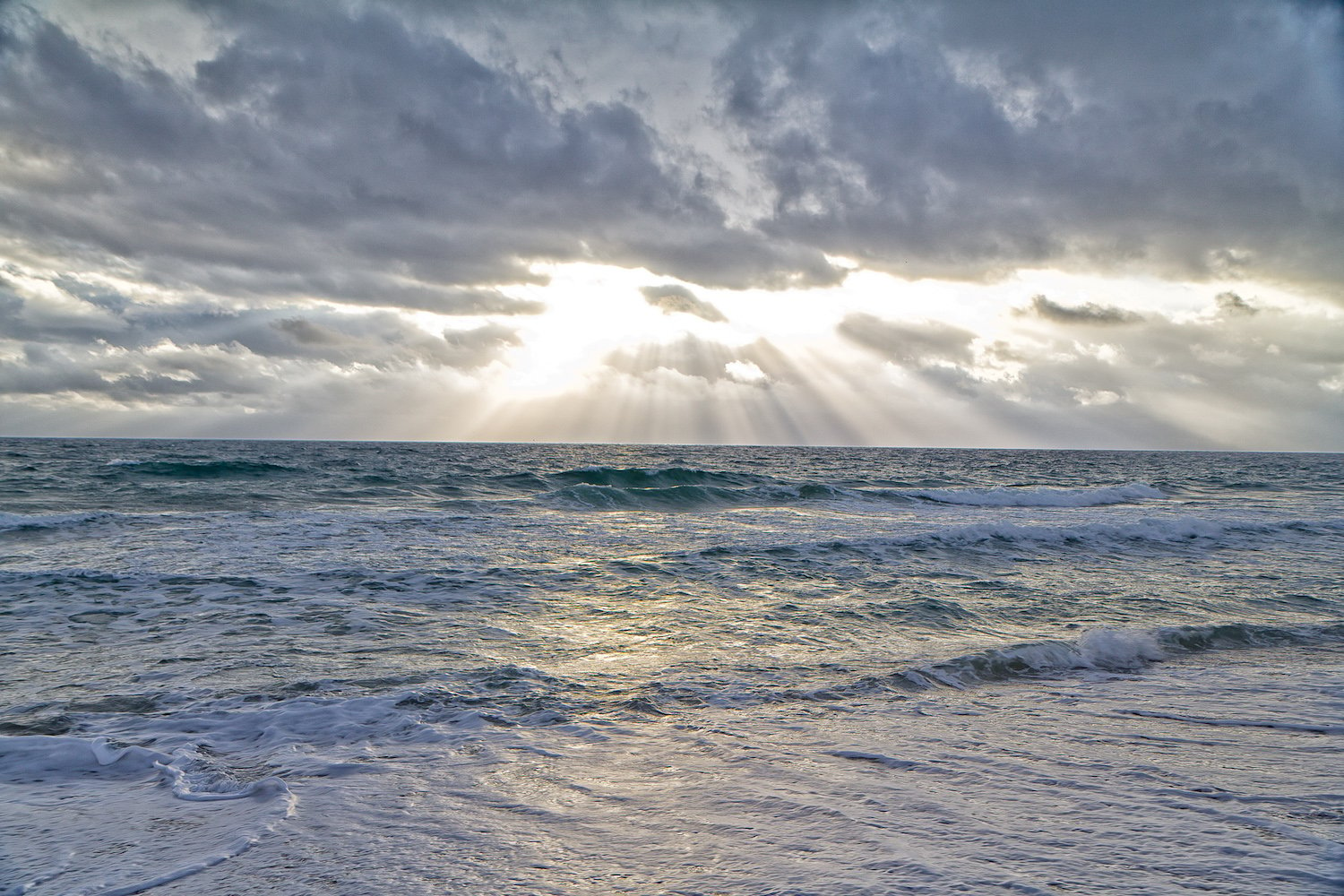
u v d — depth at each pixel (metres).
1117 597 10.51
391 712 5.43
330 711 5.43
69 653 6.98
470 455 89.31
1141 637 7.91
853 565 12.61
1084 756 4.53
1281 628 8.62
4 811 3.76
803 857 3.12
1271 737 4.94
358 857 3.20
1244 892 2.78
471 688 6.05
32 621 8.19
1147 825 3.45
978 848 3.20
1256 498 35.00
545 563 12.35
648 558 12.90
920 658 7.13
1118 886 2.82
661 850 3.23
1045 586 11.21
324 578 10.69
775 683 6.30
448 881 2.97
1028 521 21.44
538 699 5.80
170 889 2.92
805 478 44.81
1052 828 3.42
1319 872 2.95
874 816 3.58
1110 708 5.66
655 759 4.50
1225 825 3.46
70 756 4.56
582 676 6.45
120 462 37.31
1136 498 33.41
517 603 9.52
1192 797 3.85
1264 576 12.65
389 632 7.95
